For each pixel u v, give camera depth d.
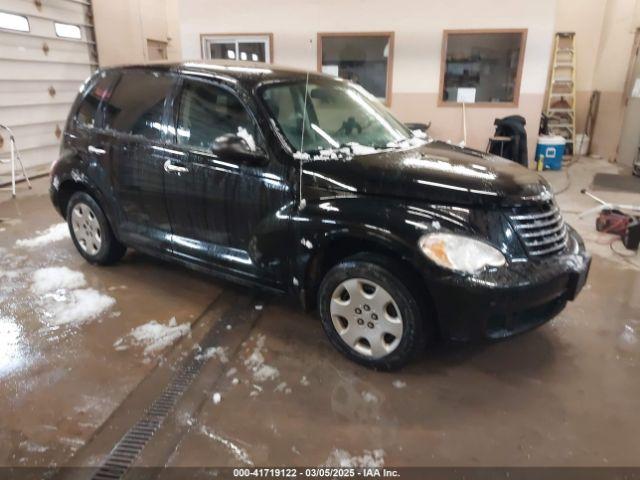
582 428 2.02
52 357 2.50
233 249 2.76
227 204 2.65
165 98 2.95
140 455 1.86
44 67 7.09
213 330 2.79
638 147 7.54
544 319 2.32
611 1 8.65
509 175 2.36
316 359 2.49
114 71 3.32
